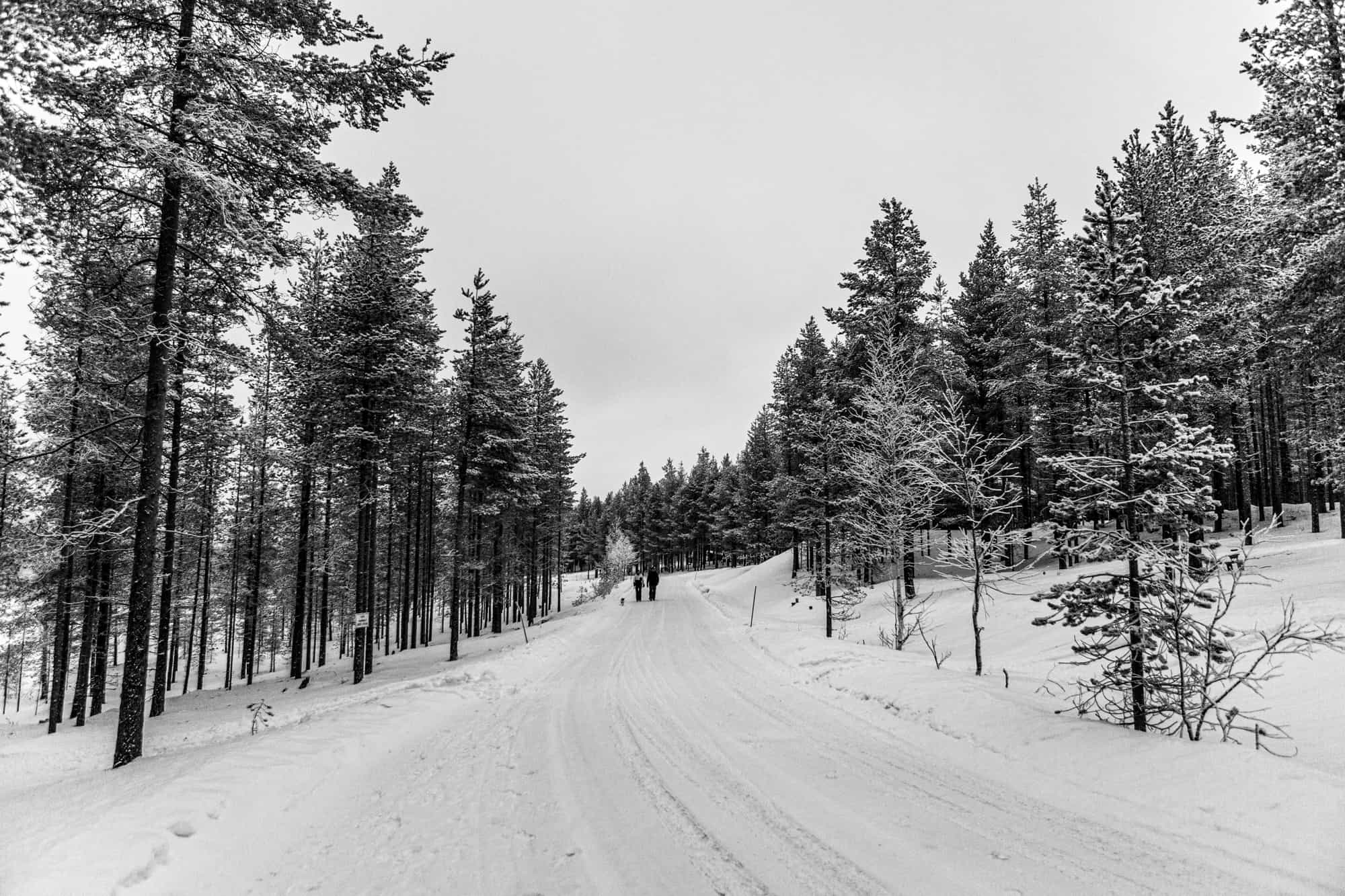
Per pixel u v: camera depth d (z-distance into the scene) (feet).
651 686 37.45
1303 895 11.43
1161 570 21.49
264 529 78.95
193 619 89.76
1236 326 50.60
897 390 52.70
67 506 53.67
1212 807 15.03
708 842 15.37
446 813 18.33
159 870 14.11
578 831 16.40
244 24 29.19
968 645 47.96
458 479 75.82
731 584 130.11
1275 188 43.96
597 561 268.00
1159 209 53.42
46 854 13.92
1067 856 13.80
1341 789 14.56
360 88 29.35
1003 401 76.23
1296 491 117.50
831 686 33.96
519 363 92.89
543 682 40.75
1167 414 22.36
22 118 21.76
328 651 161.79
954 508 58.54
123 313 34.63
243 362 40.09
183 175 24.40
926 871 13.42
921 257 69.87
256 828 17.03
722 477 202.69
